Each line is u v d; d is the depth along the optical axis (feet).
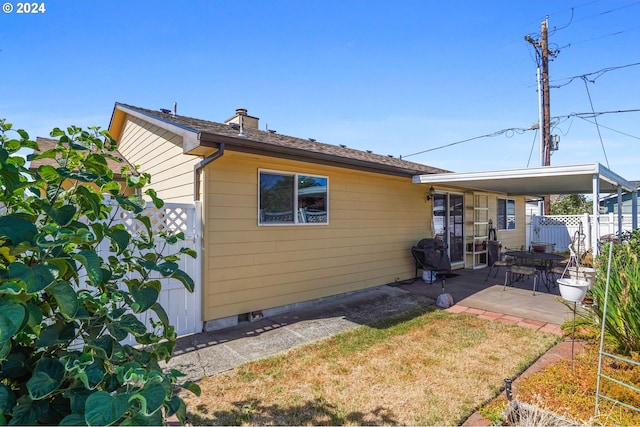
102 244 13.17
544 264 29.07
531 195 43.29
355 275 24.09
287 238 19.99
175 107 27.09
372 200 25.61
